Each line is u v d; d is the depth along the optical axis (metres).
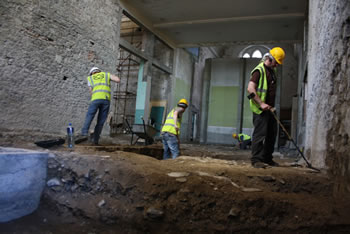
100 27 8.70
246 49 26.33
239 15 12.02
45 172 3.05
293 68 23.86
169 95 15.21
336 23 3.02
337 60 2.91
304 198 2.62
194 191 2.50
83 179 2.95
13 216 2.59
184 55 17.34
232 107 17.55
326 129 3.31
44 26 6.60
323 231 2.09
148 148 6.75
